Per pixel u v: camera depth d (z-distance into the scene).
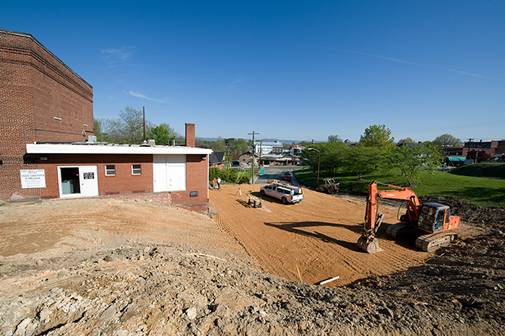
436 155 28.69
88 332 4.05
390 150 36.97
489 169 44.75
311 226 18.80
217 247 12.70
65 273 5.89
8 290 4.97
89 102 27.52
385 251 14.30
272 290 7.43
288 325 4.88
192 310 4.75
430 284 9.20
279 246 14.84
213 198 26.95
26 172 14.65
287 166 85.81
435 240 14.22
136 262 7.12
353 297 7.54
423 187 29.45
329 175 48.44
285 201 26.00
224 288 6.09
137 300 4.89
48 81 17.45
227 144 127.44
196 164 18.61
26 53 14.70
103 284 5.42
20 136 14.62
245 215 21.20
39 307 4.52
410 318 5.72
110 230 11.12
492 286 7.79
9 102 14.32
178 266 7.45
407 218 16.17
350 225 19.28
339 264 12.69
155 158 17.47
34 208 12.59
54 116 18.58
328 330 4.89
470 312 6.27
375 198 14.29
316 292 7.81
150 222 13.40
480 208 21.23
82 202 14.11
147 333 4.14
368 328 5.12
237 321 4.74
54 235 9.48
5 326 4.10
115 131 57.09
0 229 9.63
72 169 16.17
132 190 17.03
